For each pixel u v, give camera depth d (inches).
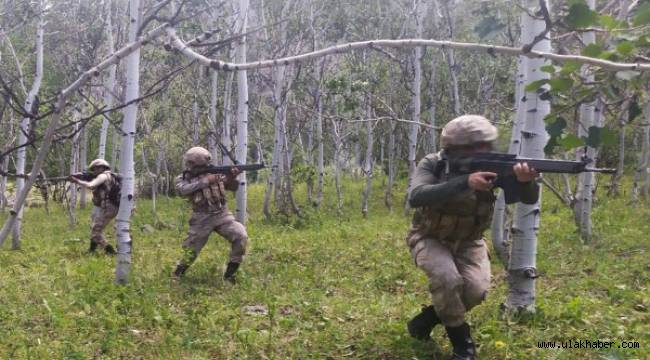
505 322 193.0
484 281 157.1
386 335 184.2
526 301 201.3
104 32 644.7
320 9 661.9
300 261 332.2
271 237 432.8
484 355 167.3
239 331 191.3
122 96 650.2
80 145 725.3
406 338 175.9
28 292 259.0
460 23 697.0
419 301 234.7
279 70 585.0
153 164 867.4
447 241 157.5
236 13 493.0
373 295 244.4
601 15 99.1
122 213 274.5
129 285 262.2
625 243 363.6
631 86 109.8
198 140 710.5
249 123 779.4
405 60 640.4
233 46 476.7
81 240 431.8
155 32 143.4
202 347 183.9
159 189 881.5
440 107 747.4
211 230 280.1
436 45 116.0
